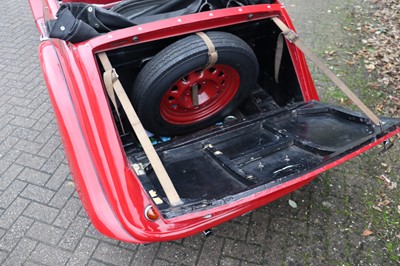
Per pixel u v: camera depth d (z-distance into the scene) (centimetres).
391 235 244
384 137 181
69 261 234
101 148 184
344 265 229
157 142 248
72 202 268
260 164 191
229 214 183
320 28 467
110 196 179
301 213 257
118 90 176
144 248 239
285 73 254
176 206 147
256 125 222
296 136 206
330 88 366
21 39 461
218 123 259
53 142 316
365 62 403
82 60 184
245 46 209
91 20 193
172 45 193
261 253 236
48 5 257
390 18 483
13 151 309
